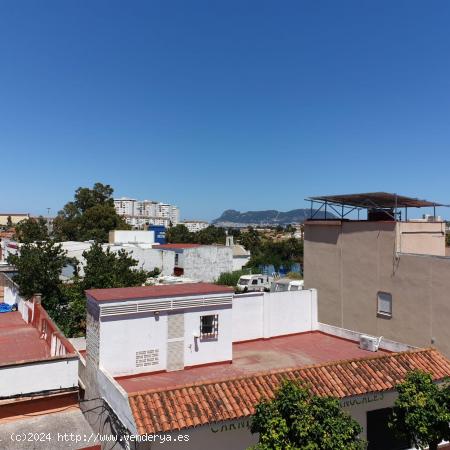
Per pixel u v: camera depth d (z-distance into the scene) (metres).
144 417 8.83
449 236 27.34
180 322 12.52
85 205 84.31
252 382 10.48
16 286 27.72
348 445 6.98
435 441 8.40
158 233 75.19
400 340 16.69
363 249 18.31
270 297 17.02
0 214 142.50
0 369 13.01
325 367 11.55
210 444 9.34
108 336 11.52
